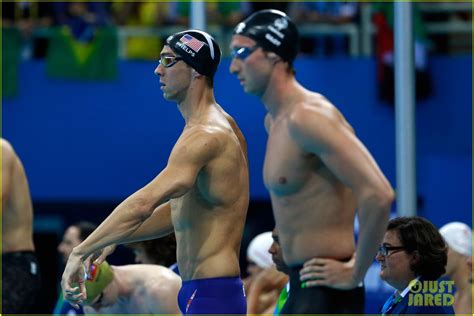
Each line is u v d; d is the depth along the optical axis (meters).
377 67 38.72
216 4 40.09
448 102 39.25
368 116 38.84
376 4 38.50
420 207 39.25
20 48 38.84
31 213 21.45
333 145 13.48
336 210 14.09
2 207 20.31
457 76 39.22
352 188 13.45
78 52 38.91
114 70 39.03
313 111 13.79
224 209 14.87
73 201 40.53
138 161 39.09
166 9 40.84
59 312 25.64
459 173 38.72
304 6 41.16
